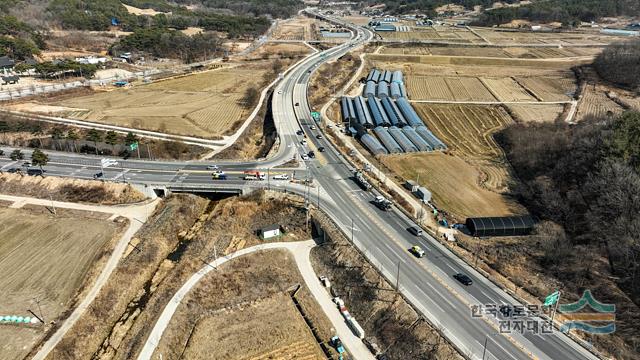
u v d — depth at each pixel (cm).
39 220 13512
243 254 12044
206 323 9812
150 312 10112
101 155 17438
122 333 9762
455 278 10312
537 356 8225
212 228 13175
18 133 19050
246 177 15150
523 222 12450
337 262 11338
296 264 11750
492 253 11556
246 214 13638
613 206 11556
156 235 12769
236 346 9250
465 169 16738
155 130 19862
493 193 15012
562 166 14625
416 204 13988
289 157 16925
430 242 11731
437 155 17938
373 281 10294
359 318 9862
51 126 19850
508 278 10481
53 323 9788
